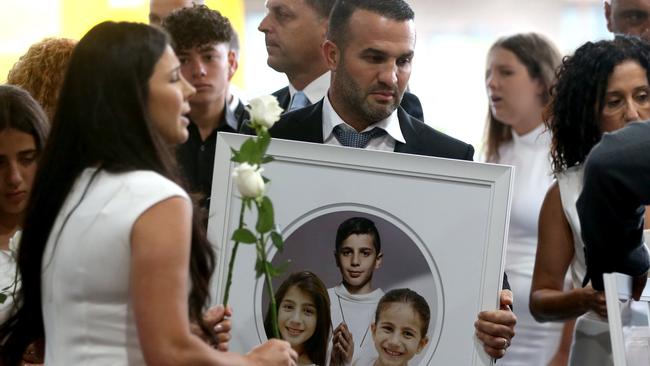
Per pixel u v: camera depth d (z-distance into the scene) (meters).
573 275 4.11
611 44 4.01
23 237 2.87
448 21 7.90
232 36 4.84
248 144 2.88
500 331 3.28
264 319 3.40
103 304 2.71
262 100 2.87
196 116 4.52
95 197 2.73
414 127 3.75
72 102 2.79
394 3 3.66
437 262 3.36
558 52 5.55
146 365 2.72
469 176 3.36
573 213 4.00
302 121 3.78
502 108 5.55
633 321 3.04
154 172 2.76
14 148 3.52
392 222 3.39
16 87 3.61
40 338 3.05
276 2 4.62
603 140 3.09
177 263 2.65
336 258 3.40
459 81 7.93
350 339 3.39
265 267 2.96
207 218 3.53
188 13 4.56
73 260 2.72
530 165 5.45
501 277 3.33
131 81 2.77
